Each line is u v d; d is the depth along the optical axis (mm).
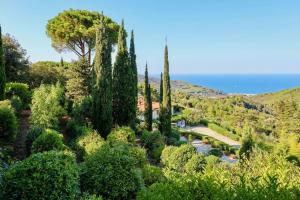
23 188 7055
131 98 25578
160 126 34469
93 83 21875
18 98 23344
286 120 60438
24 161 7598
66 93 27391
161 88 37344
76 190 7871
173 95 100750
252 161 6531
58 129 18766
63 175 7570
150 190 4254
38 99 18359
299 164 10078
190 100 92750
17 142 16203
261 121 73312
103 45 21688
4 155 12250
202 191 3990
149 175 12805
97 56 21656
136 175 9977
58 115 21344
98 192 9250
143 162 15500
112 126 23109
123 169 9648
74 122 20891
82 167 9719
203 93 167625
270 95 145125
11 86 25781
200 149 38469
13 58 31359
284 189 3820
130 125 25641
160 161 21172
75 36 32938
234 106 92125
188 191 4012
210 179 4133
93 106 21734
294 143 14867
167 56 33656
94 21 33906
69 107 26469
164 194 4047
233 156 34031
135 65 32375
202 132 56625
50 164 7508
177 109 78688
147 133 25391
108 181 9328
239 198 3773
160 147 22562
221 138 51750
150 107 35406
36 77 34188
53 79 34969
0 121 14492
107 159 9742
